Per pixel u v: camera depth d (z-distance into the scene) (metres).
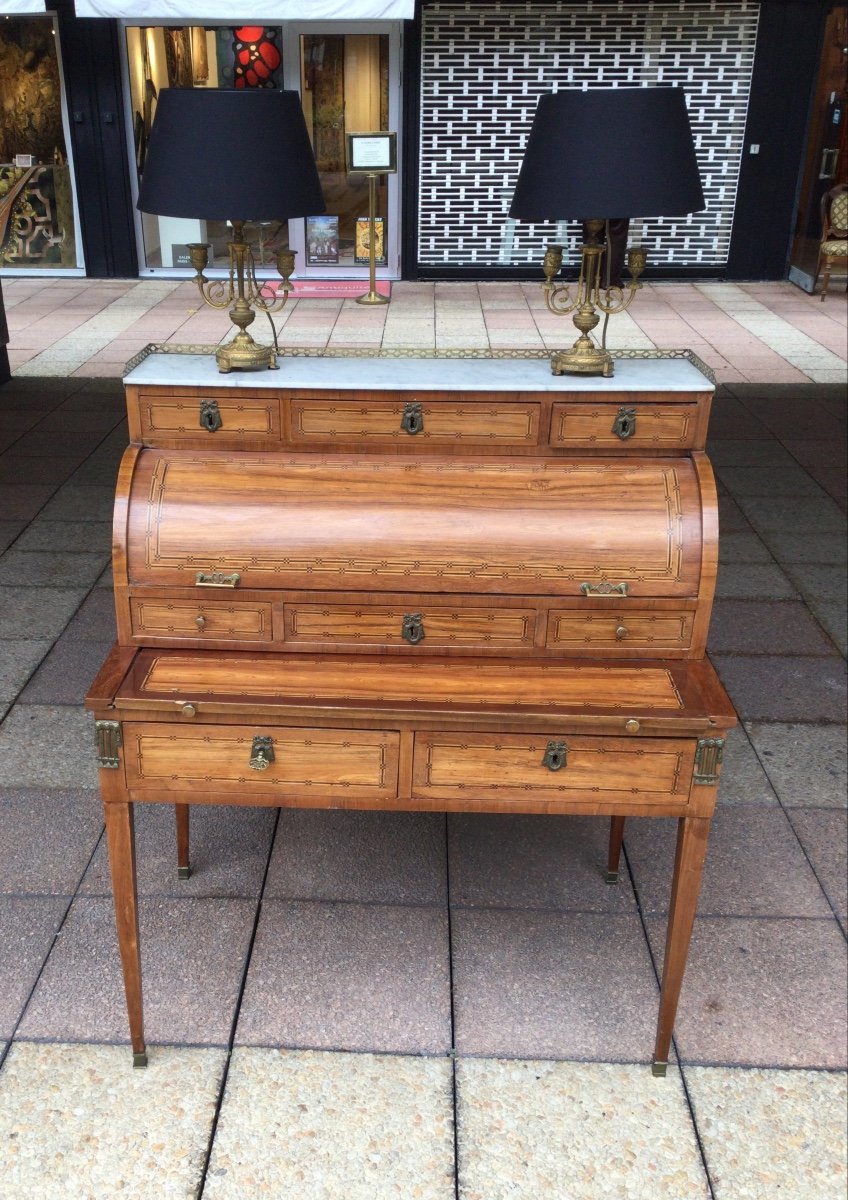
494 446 2.30
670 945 2.16
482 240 11.16
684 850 2.10
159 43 10.39
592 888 2.81
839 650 4.12
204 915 2.68
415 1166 2.06
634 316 9.76
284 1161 2.06
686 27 10.34
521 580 2.21
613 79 10.56
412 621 2.24
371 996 2.45
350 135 9.91
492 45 10.35
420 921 2.68
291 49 10.38
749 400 7.38
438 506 2.24
